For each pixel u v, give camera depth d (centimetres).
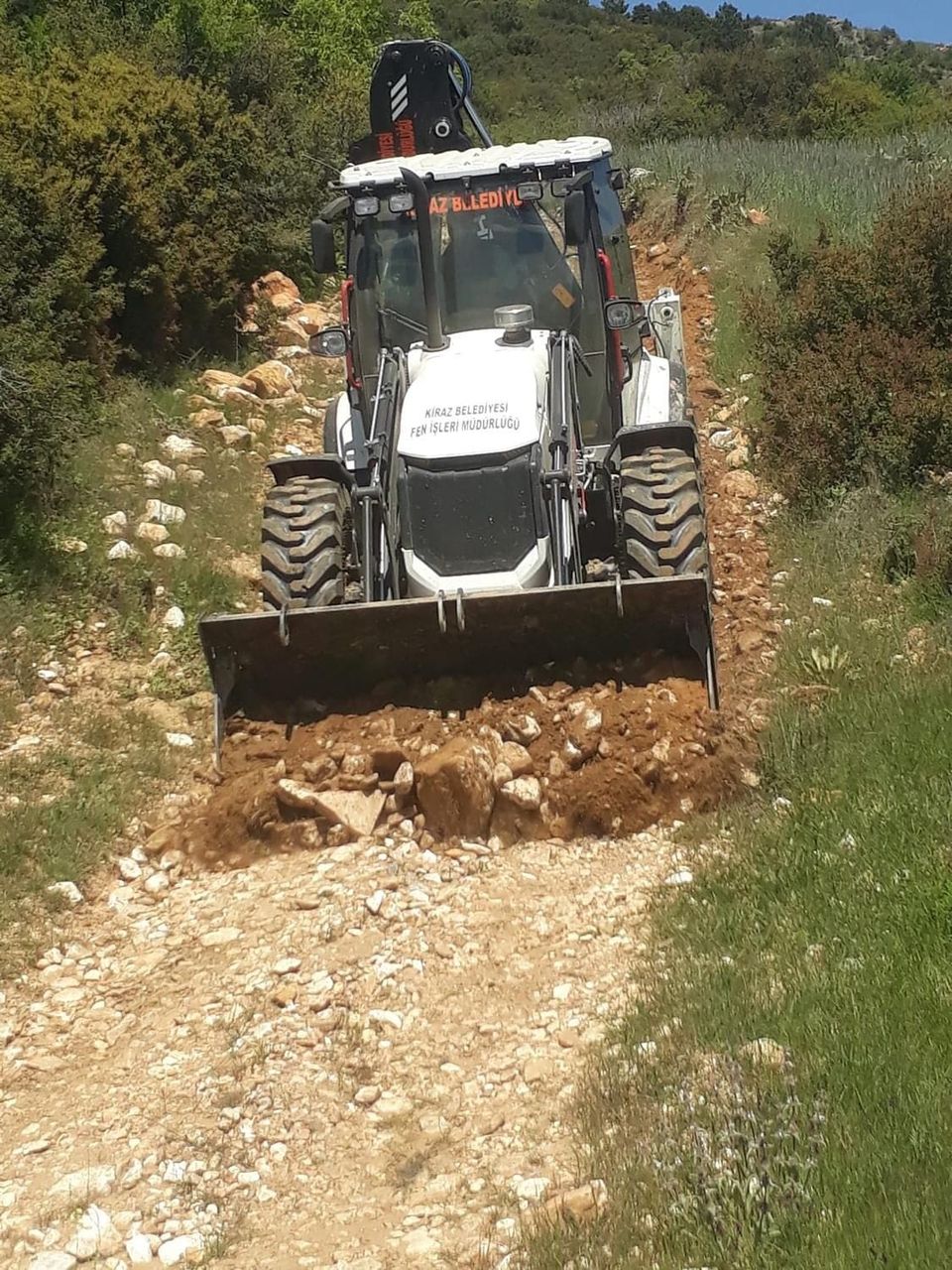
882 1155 339
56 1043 462
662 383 725
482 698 575
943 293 946
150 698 679
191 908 532
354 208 674
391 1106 413
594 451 664
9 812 569
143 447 944
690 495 598
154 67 1493
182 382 1107
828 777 551
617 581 544
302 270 1480
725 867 507
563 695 568
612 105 3284
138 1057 449
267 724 593
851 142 2148
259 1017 459
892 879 466
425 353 635
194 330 1195
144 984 489
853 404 835
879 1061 374
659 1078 393
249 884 539
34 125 1070
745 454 923
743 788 558
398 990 464
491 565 579
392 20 3534
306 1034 448
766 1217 325
